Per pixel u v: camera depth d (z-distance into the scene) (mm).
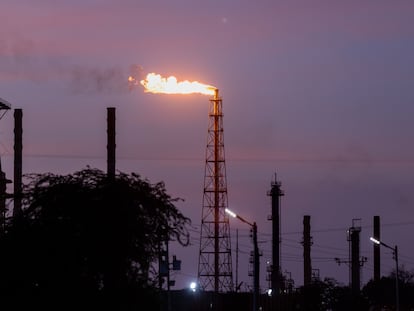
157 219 113875
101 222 110812
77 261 109938
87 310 109312
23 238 110500
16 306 109312
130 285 110812
